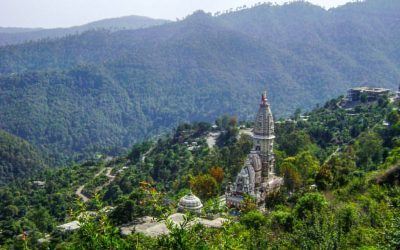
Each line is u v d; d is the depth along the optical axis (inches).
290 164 6161.4
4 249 5649.6
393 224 2182.6
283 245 2706.7
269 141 6309.1
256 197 5536.4
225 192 6250.0
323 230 2469.2
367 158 6648.6
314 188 5123.0
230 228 1717.5
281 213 3747.5
